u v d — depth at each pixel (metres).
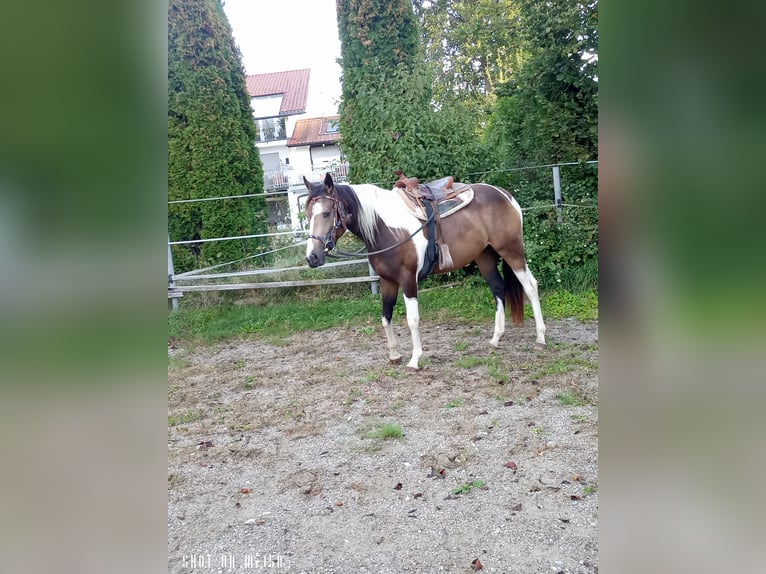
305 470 2.66
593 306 5.36
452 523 2.09
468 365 4.00
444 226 3.96
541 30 5.96
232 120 7.42
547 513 2.10
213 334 5.80
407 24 6.95
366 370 4.21
